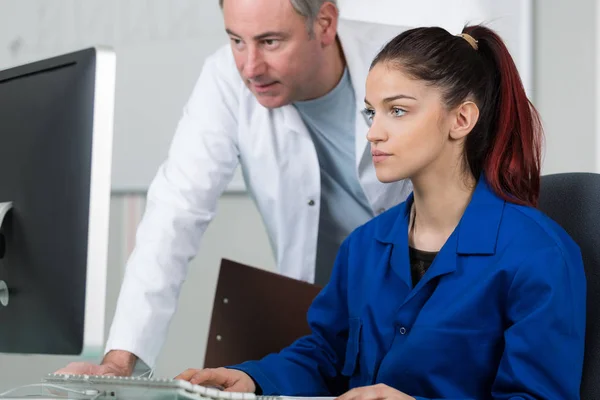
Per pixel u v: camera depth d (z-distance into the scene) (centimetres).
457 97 153
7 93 142
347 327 174
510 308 145
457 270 151
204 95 247
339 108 238
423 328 149
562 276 143
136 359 202
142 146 362
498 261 148
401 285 159
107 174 127
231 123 245
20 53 388
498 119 158
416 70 151
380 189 240
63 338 128
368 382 159
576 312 143
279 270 256
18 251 136
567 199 164
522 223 150
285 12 207
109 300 364
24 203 135
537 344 140
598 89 291
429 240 160
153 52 359
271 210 251
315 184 245
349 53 232
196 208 233
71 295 127
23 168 136
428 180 156
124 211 365
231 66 245
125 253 363
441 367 148
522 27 296
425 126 151
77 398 132
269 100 220
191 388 120
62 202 129
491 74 159
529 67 296
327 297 176
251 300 219
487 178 156
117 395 128
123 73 365
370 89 154
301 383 166
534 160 159
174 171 238
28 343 134
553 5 297
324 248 258
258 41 210
